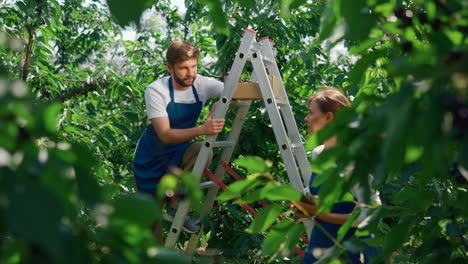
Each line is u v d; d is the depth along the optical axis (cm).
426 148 71
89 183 54
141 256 58
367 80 150
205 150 319
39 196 47
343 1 76
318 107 239
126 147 481
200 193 59
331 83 443
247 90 327
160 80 325
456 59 63
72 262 51
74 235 52
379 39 116
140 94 456
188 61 308
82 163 54
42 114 52
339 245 112
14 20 467
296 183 313
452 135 64
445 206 122
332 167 94
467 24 86
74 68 715
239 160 97
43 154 51
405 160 76
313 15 449
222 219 386
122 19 61
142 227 56
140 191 326
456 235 126
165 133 312
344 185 96
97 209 54
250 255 372
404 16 109
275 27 439
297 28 462
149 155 326
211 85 335
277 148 435
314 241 228
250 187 101
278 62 466
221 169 362
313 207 112
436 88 63
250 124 421
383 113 75
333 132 87
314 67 457
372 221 119
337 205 210
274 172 432
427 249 129
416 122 62
